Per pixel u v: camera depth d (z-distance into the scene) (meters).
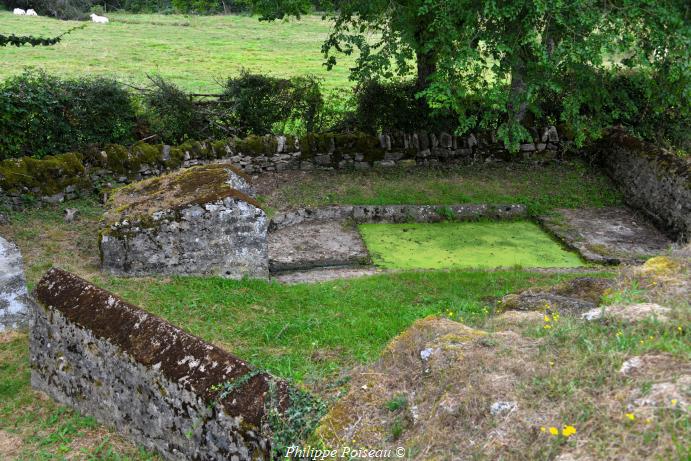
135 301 7.95
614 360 4.37
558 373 4.38
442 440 4.13
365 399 4.77
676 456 3.46
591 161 14.70
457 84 11.93
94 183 11.93
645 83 12.24
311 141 14.10
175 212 8.61
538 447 3.80
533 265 10.69
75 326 5.75
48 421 5.78
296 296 8.62
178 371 4.91
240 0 14.12
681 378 4.04
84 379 5.77
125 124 12.95
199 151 13.15
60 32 30.47
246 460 4.43
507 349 4.83
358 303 8.46
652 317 5.10
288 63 25.67
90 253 9.53
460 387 4.50
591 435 3.78
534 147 14.67
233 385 4.62
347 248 11.09
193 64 24.89
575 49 10.96
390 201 12.80
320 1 14.30
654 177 12.39
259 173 13.86
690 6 11.27
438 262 10.79
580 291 7.10
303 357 6.65
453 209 12.70
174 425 4.93
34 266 8.85
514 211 12.84
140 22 35.59
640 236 11.84
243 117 14.44
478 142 14.61
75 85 12.57
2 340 7.27
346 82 21.84
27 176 11.01
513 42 11.59
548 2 10.59
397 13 12.55
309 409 4.53
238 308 8.11
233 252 8.92
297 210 12.27
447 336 5.27
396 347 5.44
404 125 14.73
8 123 11.59
